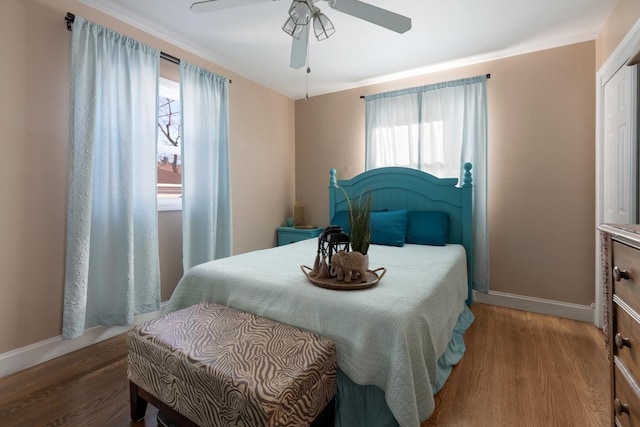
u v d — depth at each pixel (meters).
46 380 1.77
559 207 2.74
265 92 3.79
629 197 1.95
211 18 2.37
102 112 2.16
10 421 1.44
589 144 2.61
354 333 1.26
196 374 1.12
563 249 2.73
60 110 2.02
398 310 1.26
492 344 2.20
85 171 2.03
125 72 2.27
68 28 2.04
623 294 0.95
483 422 1.43
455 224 2.93
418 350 1.24
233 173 3.39
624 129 2.03
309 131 4.18
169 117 2.89
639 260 0.84
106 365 1.93
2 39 1.79
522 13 2.27
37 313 1.95
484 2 2.14
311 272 1.71
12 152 1.84
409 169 3.16
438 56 2.98
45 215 1.97
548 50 2.76
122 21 2.33
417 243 2.81
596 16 2.30
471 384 1.72
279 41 2.73
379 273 1.75
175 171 2.95
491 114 3.01
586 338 2.29
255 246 3.69
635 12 1.87
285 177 4.14
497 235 3.00
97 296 2.19
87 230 2.05
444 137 3.16
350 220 1.69
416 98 3.31
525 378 1.77
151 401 1.33
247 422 0.98
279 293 1.51
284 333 1.32
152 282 2.47
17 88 1.85
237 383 1.02
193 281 1.83
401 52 2.89
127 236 2.25
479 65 3.07
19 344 1.88
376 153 3.56
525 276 2.89
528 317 2.72
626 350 0.93
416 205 3.12
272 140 3.92
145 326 1.41
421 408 1.20
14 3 1.83
